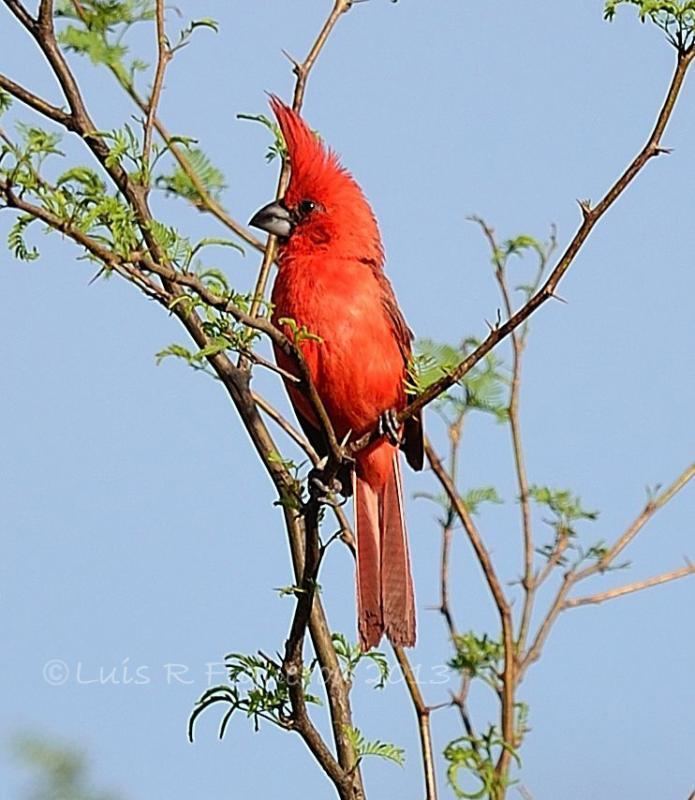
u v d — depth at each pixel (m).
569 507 10.23
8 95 9.03
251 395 9.38
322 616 9.05
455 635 9.69
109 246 7.22
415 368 10.26
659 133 7.50
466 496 10.52
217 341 7.96
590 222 7.54
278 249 11.39
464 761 8.48
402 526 11.11
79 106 8.91
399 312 11.32
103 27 10.05
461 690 9.48
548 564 10.17
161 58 9.63
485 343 8.10
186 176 10.71
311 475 8.74
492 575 9.71
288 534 9.33
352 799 8.39
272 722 8.29
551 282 7.81
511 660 9.48
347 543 10.89
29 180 7.07
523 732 9.41
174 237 7.67
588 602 10.08
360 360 10.98
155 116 9.42
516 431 10.52
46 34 8.97
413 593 10.96
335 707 8.78
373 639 10.85
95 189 7.46
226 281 8.06
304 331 8.22
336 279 11.08
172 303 7.44
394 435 10.70
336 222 11.20
